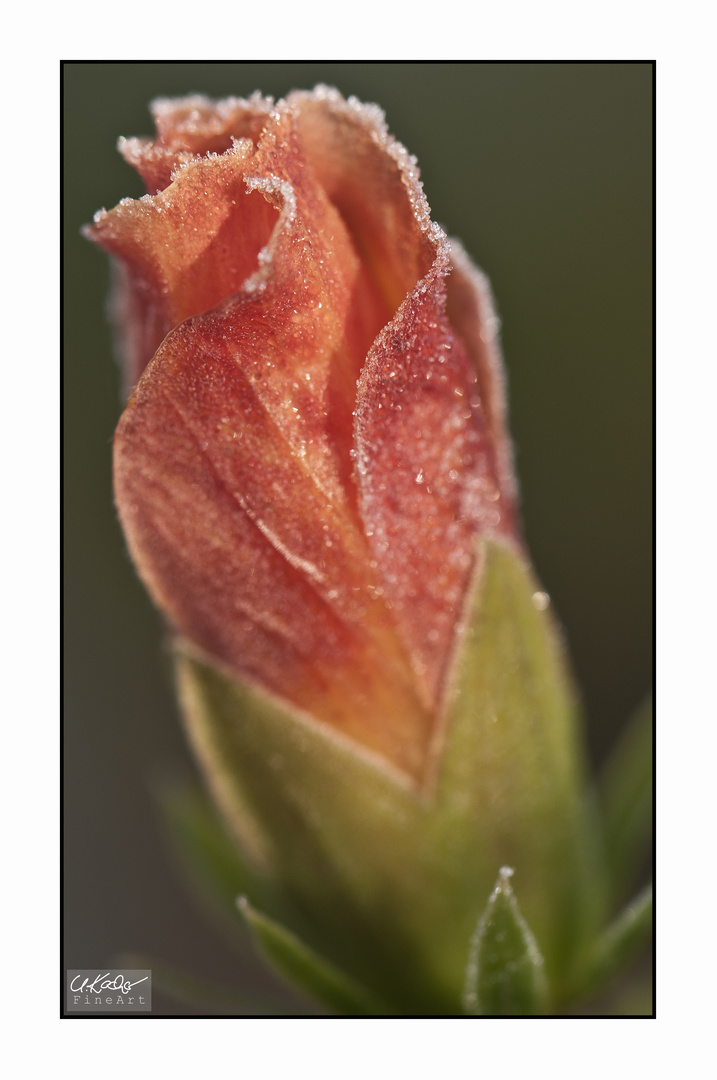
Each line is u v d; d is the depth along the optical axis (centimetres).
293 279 12
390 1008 13
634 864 14
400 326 12
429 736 13
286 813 13
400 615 13
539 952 13
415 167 13
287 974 13
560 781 13
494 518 13
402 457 13
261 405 13
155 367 12
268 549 13
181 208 12
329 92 13
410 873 13
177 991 14
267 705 13
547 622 13
